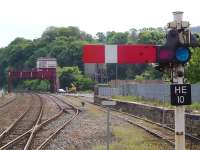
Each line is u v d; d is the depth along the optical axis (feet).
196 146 93.81
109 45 41.98
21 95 512.63
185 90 43.50
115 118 175.83
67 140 107.14
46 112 219.20
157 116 161.58
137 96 268.00
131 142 96.12
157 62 42.45
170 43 42.37
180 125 43.86
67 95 515.09
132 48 42.11
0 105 281.54
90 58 41.93
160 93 210.18
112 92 319.06
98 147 86.89
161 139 104.17
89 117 185.26
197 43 42.80
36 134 120.47
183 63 42.75
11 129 134.00
